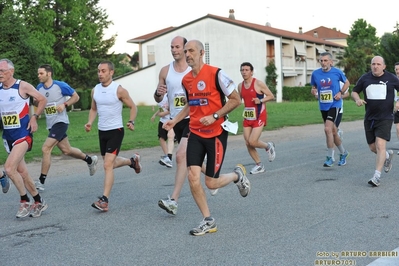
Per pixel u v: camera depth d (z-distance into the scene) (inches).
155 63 2204.7
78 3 1995.6
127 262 207.2
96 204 291.6
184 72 299.0
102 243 234.5
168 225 263.1
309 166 448.1
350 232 241.9
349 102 1754.4
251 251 216.4
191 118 245.9
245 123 414.3
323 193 333.1
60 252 223.0
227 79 237.3
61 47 2047.2
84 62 2032.5
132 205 312.3
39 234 253.3
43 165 368.5
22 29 1183.6
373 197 318.3
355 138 679.7
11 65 284.7
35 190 291.1
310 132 788.0
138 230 255.0
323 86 431.2
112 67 305.9
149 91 2214.6
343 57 2507.4
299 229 248.7
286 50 2240.4
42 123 1219.2
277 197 323.6
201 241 233.5
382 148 351.3
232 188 354.0
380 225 253.6
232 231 248.1
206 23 2162.9
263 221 265.4
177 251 219.5
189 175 243.0
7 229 264.5
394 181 370.0
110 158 300.0
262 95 406.3
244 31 2124.8
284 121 996.6
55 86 369.4
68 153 382.9
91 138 760.3
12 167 281.0
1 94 285.3
